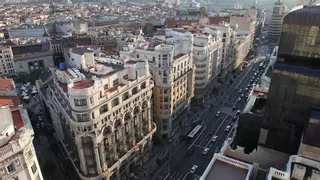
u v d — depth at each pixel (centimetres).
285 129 5550
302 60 5069
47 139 13112
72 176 10369
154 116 13075
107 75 9281
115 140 9500
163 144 13162
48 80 14512
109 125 8925
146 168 11400
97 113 8294
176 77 13250
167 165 11581
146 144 11681
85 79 8806
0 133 5406
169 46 12294
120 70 9831
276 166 5897
